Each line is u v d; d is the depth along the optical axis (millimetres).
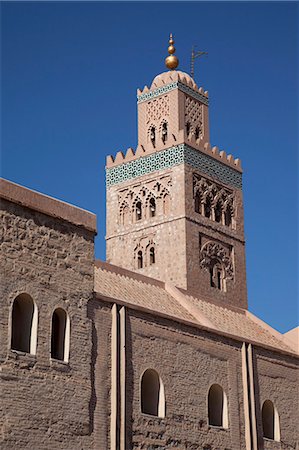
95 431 37438
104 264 48188
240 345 49562
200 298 55406
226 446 45812
